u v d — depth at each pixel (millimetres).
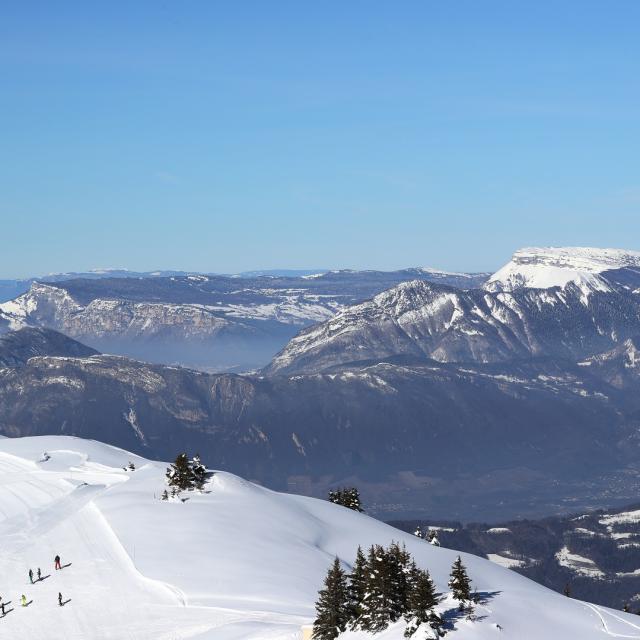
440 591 112438
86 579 111500
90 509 141875
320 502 164625
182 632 94688
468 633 86812
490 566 137000
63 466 178750
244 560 118438
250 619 97938
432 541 165750
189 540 125000
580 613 101688
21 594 106562
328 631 89000
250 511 140875
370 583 88312
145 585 109688
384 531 150250
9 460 186250
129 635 94688
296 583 111312
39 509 143000
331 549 133000
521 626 91500
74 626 97500
